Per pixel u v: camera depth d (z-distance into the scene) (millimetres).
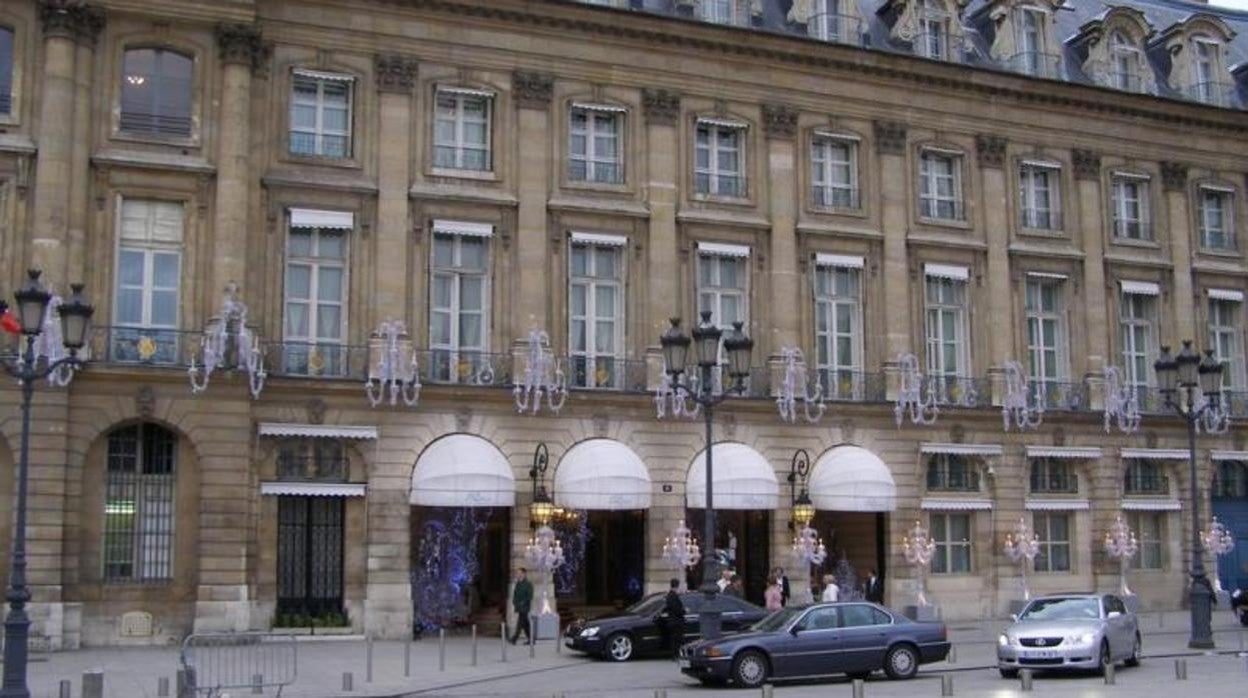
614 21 39625
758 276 41125
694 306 40344
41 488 31688
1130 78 48344
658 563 38625
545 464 37625
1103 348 45812
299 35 36781
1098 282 46094
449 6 38094
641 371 39281
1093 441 45219
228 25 35062
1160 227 47750
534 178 38688
